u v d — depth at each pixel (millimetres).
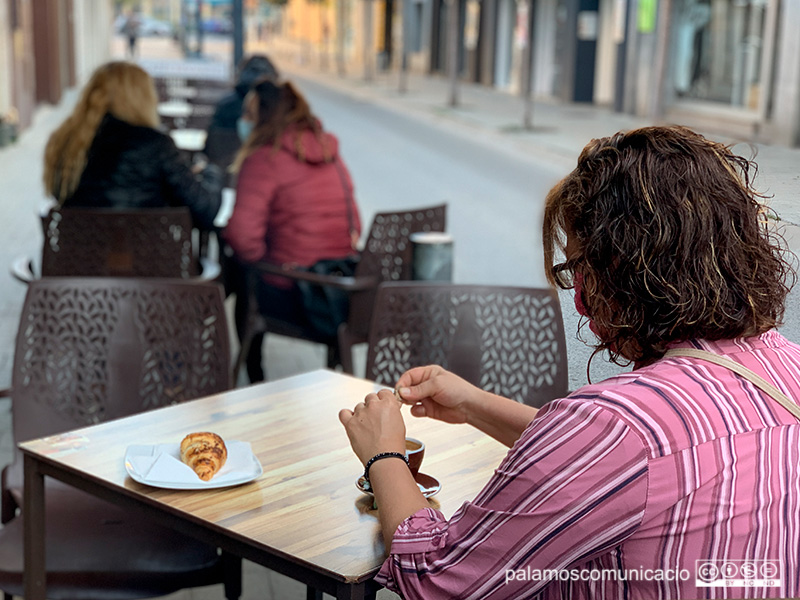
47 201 5008
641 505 1319
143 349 3074
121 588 2443
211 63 11188
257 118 4605
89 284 3057
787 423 1382
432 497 1950
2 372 5336
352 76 35656
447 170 13672
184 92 10891
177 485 1947
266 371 5492
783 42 14984
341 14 36031
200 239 6602
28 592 2248
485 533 1403
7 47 15172
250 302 4633
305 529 1794
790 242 1693
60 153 4641
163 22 62375
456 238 9320
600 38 22828
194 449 2023
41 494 2201
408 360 3127
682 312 1373
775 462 1362
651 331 1407
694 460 1325
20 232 9094
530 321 3084
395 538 1506
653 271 1376
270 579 3426
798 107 14758
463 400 2045
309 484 1991
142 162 4633
